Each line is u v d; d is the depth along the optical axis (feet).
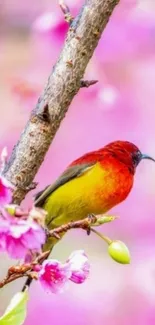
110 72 14.78
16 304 8.34
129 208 14.87
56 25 13.30
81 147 15.12
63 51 8.57
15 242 8.20
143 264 14.67
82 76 8.55
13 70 14.49
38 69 14.39
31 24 14.70
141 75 14.90
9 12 14.80
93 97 14.74
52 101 8.54
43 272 8.30
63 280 8.31
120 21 14.66
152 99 14.97
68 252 15.05
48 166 15.10
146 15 14.64
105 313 14.39
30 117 8.54
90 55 8.56
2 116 14.62
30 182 8.53
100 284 14.64
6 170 8.52
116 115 14.99
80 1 13.03
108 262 14.89
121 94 14.93
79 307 14.30
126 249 8.50
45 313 14.17
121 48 14.69
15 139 14.84
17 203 8.52
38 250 8.33
